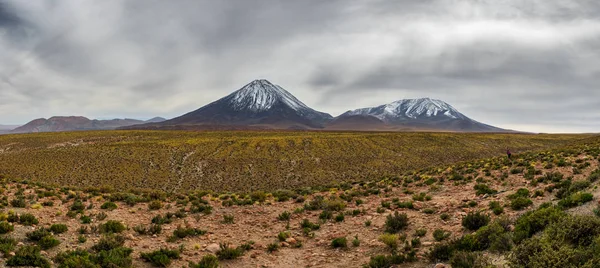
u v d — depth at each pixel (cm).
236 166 7444
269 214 1878
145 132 14175
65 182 5472
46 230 1318
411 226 1428
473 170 3161
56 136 11850
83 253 1095
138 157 7888
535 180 2092
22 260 966
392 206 1889
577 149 3931
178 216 1798
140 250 1226
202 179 6244
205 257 1096
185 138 12519
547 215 1029
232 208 2056
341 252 1196
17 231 1294
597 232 799
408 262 1016
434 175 3234
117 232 1442
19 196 2072
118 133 13438
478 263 830
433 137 12088
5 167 6462
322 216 1731
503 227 1110
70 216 1631
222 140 10600
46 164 6825
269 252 1240
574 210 1169
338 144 10456
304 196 2469
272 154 8862
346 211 1838
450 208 1672
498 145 11262
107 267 1006
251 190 5184
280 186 5516
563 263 689
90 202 2075
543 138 13175
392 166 7400
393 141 11125
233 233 1512
